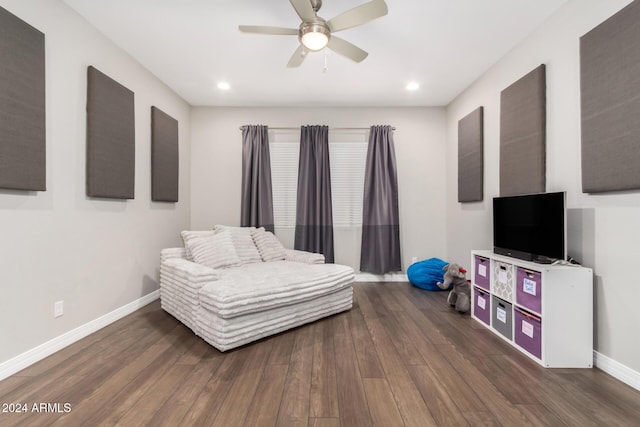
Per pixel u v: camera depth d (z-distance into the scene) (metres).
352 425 1.41
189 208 4.28
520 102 2.66
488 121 3.25
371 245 4.25
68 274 2.25
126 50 2.86
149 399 1.59
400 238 4.35
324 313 2.80
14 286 1.87
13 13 1.83
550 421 1.44
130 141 2.87
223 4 2.23
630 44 1.71
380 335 2.45
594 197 2.00
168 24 2.47
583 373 1.88
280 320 2.44
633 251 1.75
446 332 2.51
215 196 4.35
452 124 4.13
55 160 2.15
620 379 1.80
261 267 3.06
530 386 1.73
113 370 1.88
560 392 1.67
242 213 4.20
